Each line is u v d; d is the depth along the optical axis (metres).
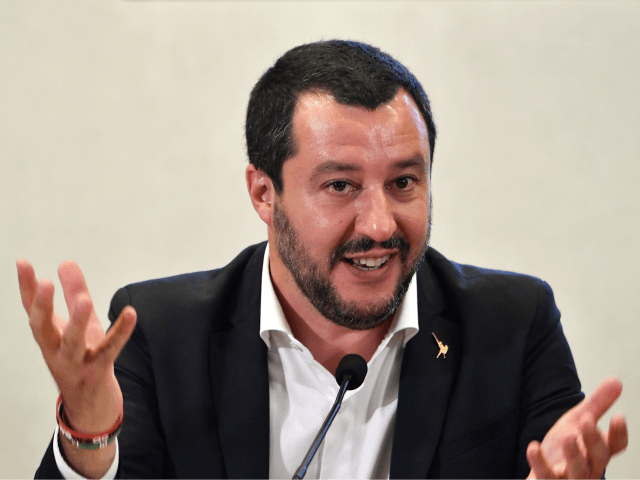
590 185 9.75
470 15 9.72
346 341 5.25
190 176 9.77
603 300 9.80
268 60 9.73
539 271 9.80
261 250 5.73
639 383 9.79
